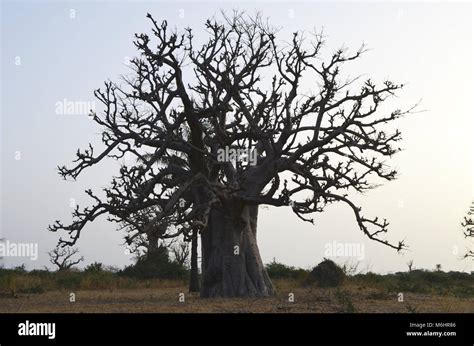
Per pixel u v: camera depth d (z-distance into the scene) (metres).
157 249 47.62
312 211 25.45
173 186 27.38
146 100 26.23
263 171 26.62
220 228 27.28
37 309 21.02
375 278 37.53
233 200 26.23
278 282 37.88
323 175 26.50
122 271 46.81
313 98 26.12
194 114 25.73
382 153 25.88
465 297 27.28
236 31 27.88
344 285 34.16
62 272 46.19
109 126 27.42
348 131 25.91
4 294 29.91
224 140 25.97
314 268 35.19
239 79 26.55
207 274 27.23
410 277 39.06
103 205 26.41
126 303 23.67
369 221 26.00
